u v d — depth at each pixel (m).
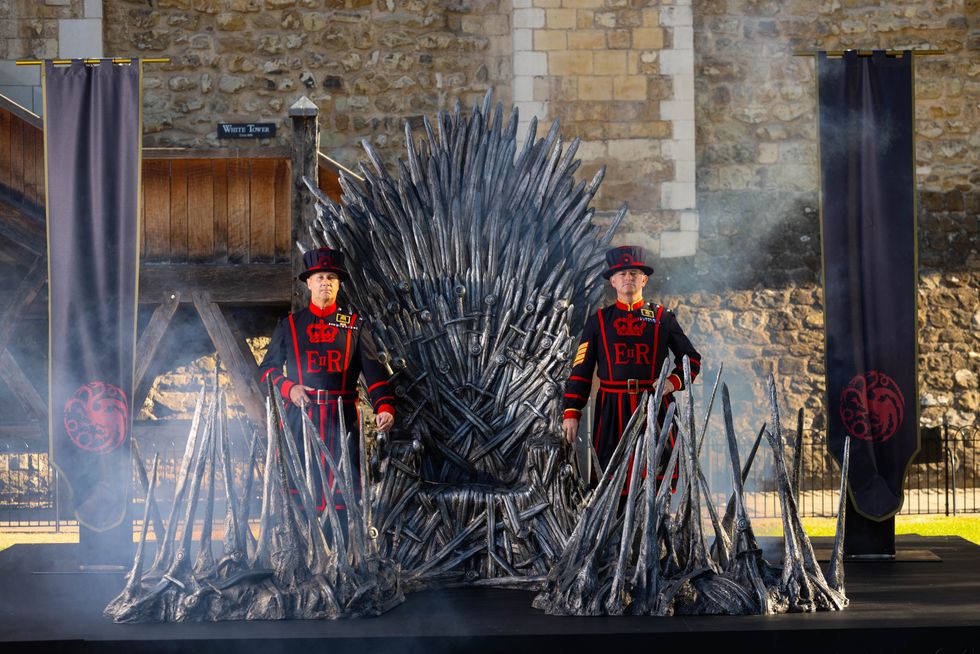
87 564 18.08
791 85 40.16
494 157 19.06
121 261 18.86
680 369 17.70
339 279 17.00
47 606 14.72
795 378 39.78
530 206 18.86
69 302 18.83
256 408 29.64
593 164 38.06
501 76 38.84
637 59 38.00
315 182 27.80
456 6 38.69
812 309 39.97
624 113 38.03
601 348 17.58
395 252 18.38
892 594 15.10
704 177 40.06
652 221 38.19
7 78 36.50
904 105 18.77
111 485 18.56
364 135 38.62
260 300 29.11
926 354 40.78
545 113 37.94
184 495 14.66
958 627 13.14
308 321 16.75
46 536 29.23
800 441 15.34
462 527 16.03
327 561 14.07
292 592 13.80
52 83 18.94
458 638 12.87
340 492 15.46
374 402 16.55
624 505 16.17
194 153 28.67
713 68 40.09
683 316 39.53
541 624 13.33
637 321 17.56
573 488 16.52
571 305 17.80
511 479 17.00
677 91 38.09
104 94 18.94
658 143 38.12
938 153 40.78
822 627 13.05
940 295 40.81
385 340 17.50
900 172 18.73
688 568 14.13
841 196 18.77
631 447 14.94
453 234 18.30
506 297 17.95
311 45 38.41
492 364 17.52
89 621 13.73
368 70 38.59
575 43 37.94
